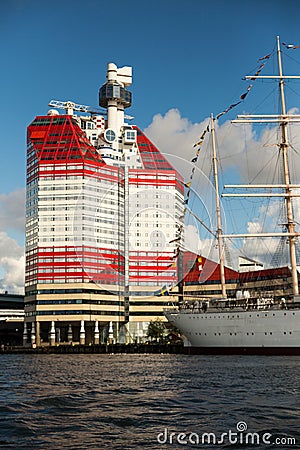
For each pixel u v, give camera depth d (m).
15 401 39.91
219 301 109.31
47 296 185.00
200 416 32.91
